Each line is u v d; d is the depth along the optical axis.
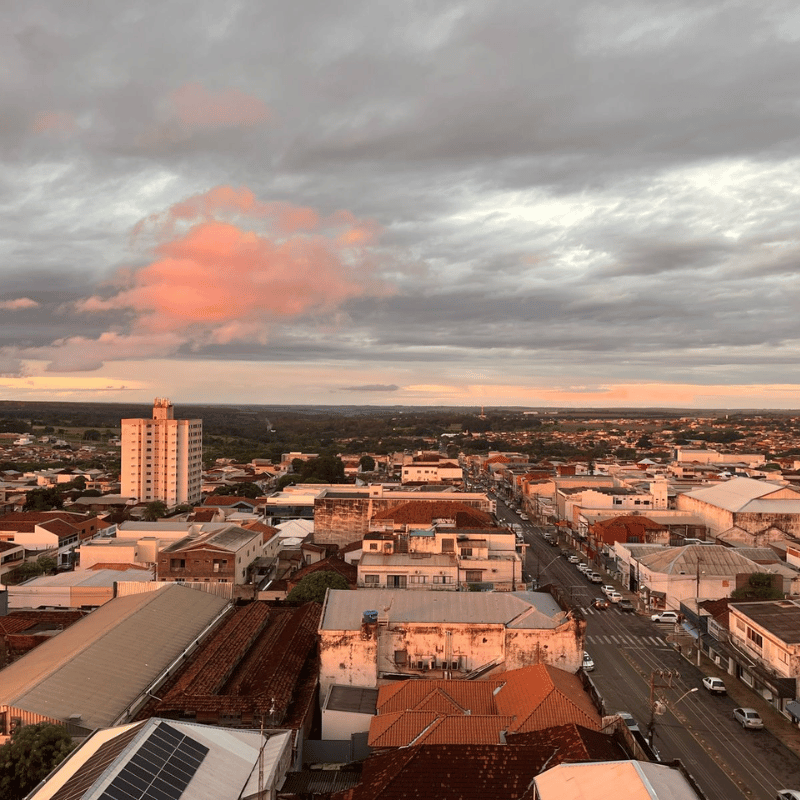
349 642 62.19
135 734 43.25
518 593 74.06
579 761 42.34
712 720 65.00
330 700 58.97
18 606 90.31
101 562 109.00
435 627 63.12
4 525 133.12
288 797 44.75
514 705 54.16
